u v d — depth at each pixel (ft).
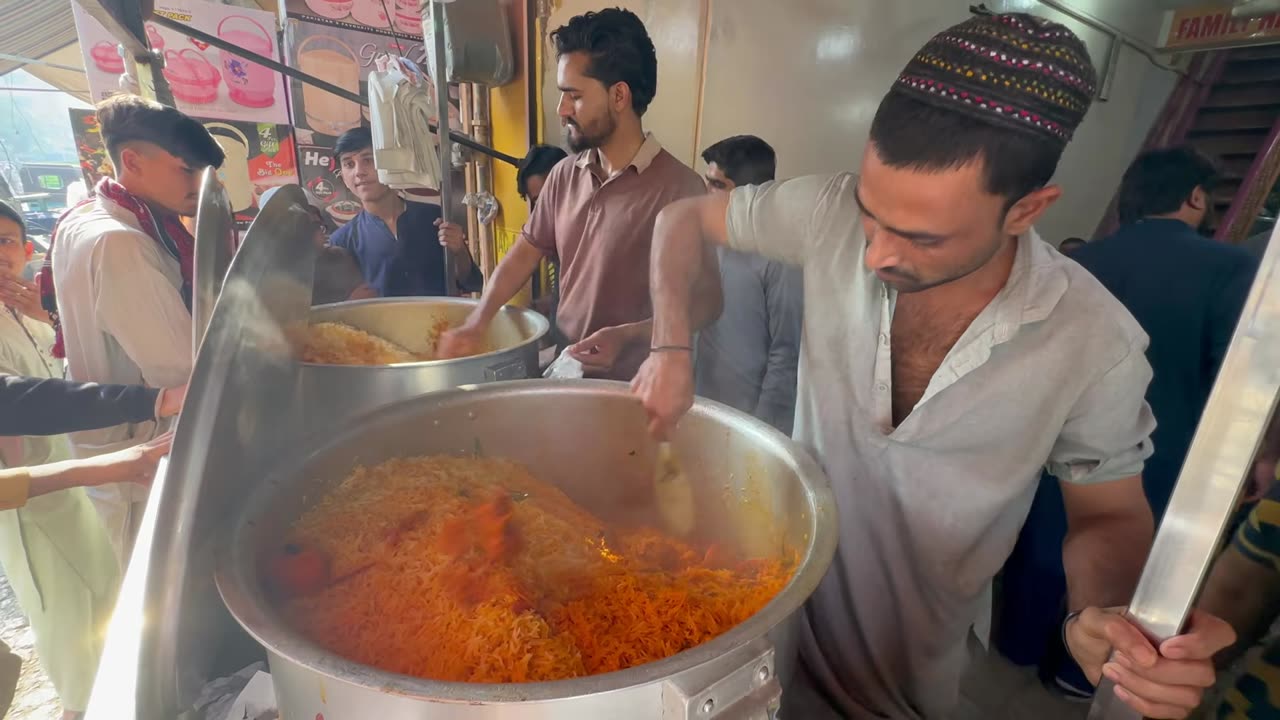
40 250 9.71
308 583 2.05
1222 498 1.26
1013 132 1.48
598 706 1.30
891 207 1.67
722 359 3.97
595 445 2.94
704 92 5.23
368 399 3.05
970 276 2.05
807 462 2.23
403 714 1.32
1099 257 2.61
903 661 2.59
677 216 2.73
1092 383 1.98
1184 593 1.37
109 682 2.06
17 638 6.61
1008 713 2.66
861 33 3.87
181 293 4.67
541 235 4.85
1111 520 2.15
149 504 2.86
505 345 4.62
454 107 8.77
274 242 2.46
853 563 2.52
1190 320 2.37
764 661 1.41
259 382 2.29
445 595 1.95
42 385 3.60
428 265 7.29
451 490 2.54
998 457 2.16
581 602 2.05
